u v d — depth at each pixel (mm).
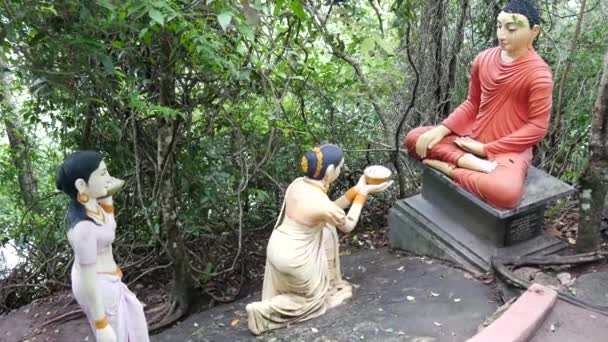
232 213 5273
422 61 5836
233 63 3775
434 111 6016
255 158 4766
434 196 4652
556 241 4293
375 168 3955
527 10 3873
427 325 3422
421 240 4559
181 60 3758
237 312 4234
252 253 5422
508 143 4047
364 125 5727
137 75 4016
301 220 3666
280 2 3086
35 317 4879
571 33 5438
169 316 4527
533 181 4258
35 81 3506
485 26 5734
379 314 3641
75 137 4711
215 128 4742
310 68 4566
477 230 4297
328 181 3783
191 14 3039
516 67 4000
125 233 5254
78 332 4488
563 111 5465
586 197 3875
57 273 5590
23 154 5137
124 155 4641
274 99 4156
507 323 3086
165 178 4184
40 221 5555
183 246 4531
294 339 3467
